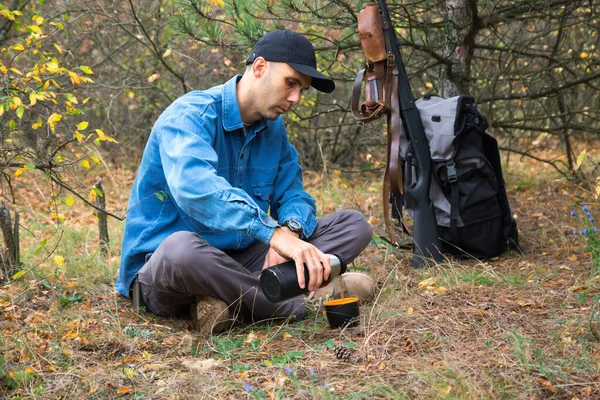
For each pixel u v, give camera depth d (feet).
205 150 8.34
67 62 20.15
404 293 10.20
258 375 7.30
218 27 14.16
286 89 8.96
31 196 19.99
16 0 18.84
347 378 7.12
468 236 12.20
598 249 10.78
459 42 15.61
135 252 9.38
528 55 17.49
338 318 8.66
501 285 10.41
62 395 6.93
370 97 11.98
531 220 15.23
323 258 7.79
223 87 9.33
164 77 22.71
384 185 12.27
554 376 6.90
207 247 8.61
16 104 8.74
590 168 20.18
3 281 10.57
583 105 22.66
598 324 8.17
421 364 7.21
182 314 9.71
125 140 25.62
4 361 7.34
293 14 14.26
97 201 13.01
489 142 12.64
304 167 24.56
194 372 7.39
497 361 7.26
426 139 12.23
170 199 9.37
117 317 9.16
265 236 7.76
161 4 19.67
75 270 11.52
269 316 9.09
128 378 7.23
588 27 19.48
